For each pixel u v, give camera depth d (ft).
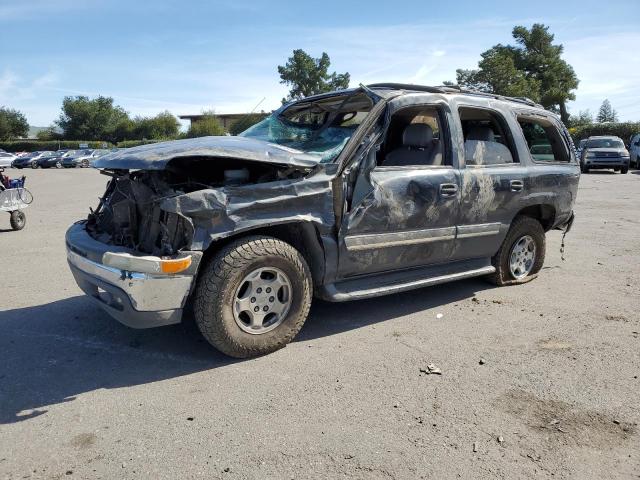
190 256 11.69
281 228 13.71
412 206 15.07
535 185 18.57
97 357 13.41
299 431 10.00
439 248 16.17
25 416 10.64
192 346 14.03
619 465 8.99
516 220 18.89
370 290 14.84
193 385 11.87
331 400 11.14
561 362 12.96
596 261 23.31
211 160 13.69
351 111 16.14
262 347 13.08
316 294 14.44
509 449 9.42
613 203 43.14
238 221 12.25
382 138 14.55
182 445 9.59
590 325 15.44
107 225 14.66
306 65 148.05
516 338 14.52
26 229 33.47
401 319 16.05
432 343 14.19
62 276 21.03
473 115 18.15
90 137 281.33
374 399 11.18
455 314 16.47
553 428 10.09
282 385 11.82
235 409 10.82
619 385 11.76
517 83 147.13
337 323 15.71
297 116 18.13
